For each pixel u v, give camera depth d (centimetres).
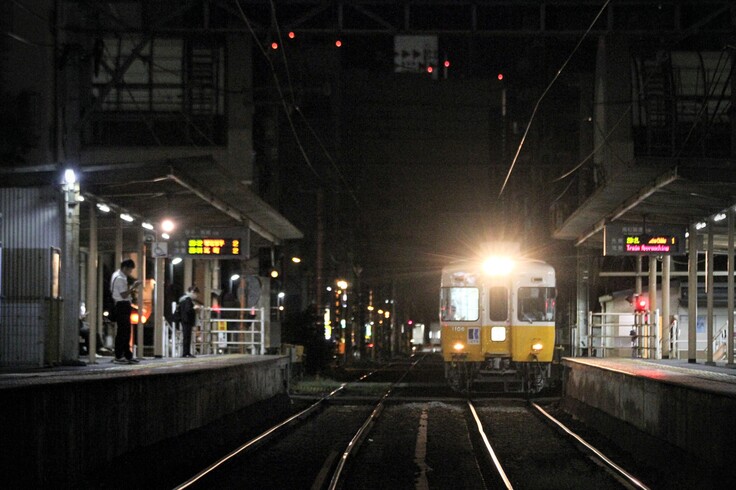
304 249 17775
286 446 5172
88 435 3366
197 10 9269
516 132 16750
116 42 10369
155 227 7594
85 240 8212
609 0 7662
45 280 5728
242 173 10356
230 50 10438
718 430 3406
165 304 8669
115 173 5784
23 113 7038
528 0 7800
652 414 4466
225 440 5353
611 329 11506
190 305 7606
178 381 4597
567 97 13400
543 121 13500
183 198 6706
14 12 7100
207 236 7781
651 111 10406
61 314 5816
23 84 7062
